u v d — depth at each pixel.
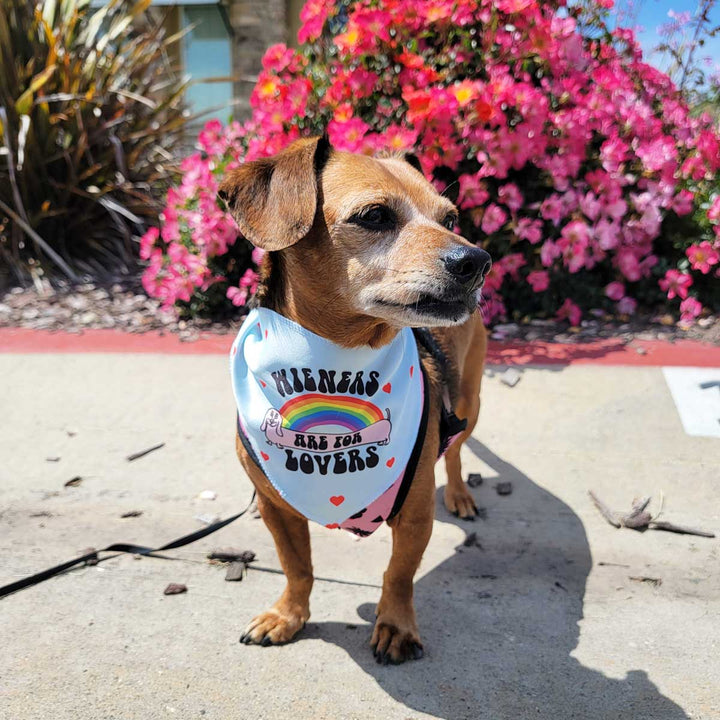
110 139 1.62
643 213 1.22
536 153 1.19
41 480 0.88
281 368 0.56
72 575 0.71
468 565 0.73
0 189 1.57
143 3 1.77
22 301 1.45
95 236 1.66
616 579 0.70
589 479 0.86
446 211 0.56
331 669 0.59
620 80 1.21
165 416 1.02
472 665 0.59
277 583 0.70
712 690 0.56
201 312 1.36
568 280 1.29
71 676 0.58
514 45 1.18
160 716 0.54
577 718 0.53
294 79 1.27
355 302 0.52
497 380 1.09
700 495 0.82
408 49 1.19
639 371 1.08
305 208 0.51
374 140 1.08
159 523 0.80
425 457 0.58
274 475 0.57
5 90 1.56
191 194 1.29
